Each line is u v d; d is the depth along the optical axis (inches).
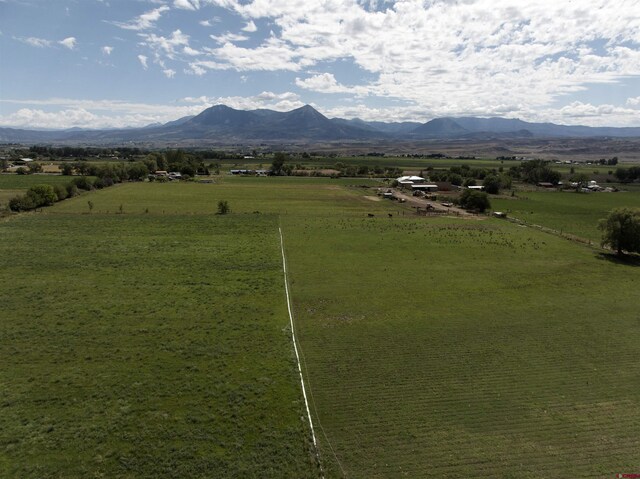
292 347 1408.7
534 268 2340.1
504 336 1518.2
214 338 1454.2
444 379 1242.6
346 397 1147.3
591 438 1006.4
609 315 1707.7
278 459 923.4
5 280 1964.8
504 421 1063.0
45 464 886.4
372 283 2060.8
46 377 1192.8
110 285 1937.7
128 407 1071.6
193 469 884.6
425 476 887.1
